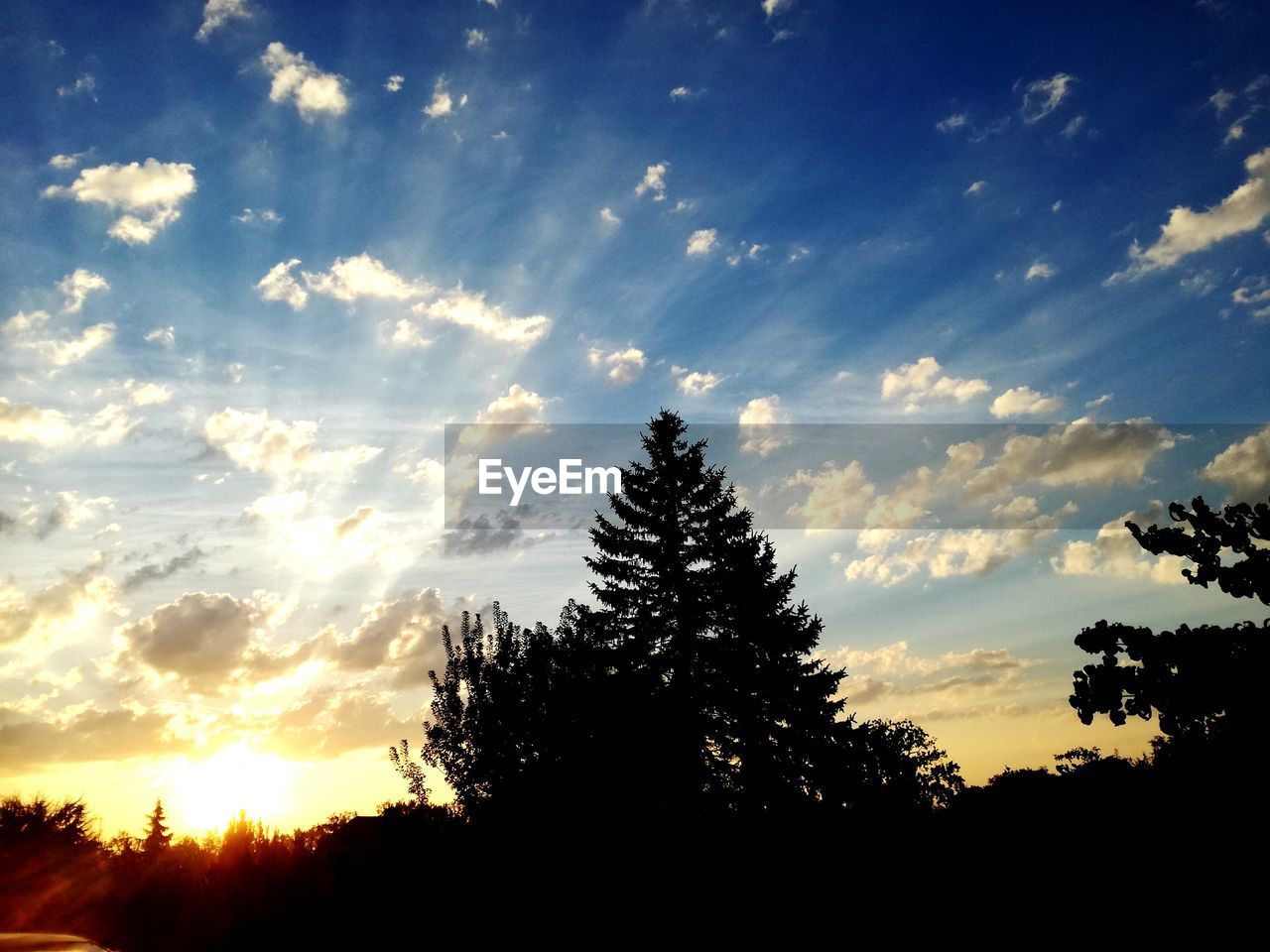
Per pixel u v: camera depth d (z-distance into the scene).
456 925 13.23
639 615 26.69
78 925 26.59
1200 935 3.55
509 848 13.45
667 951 12.14
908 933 9.54
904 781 23.22
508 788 14.03
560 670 15.11
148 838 45.75
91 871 35.03
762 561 27.72
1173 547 2.75
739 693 24.73
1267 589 2.51
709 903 13.00
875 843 12.45
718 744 24.14
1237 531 2.62
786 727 24.72
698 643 25.97
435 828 14.69
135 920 22.31
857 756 23.75
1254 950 3.31
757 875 13.85
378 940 13.77
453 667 16.33
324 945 14.22
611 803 13.49
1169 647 2.50
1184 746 3.10
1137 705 2.57
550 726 14.26
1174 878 3.79
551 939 12.67
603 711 14.33
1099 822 4.86
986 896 7.57
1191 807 3.39
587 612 26.28
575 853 13.15
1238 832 3.19
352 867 14.98
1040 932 5.96
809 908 12.07
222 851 16.70
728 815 17.98
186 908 19.11
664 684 16.00
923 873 9.93
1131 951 4.20
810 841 15.08
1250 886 3.31
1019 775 7.82
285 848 16.50
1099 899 4.79
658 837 13.98
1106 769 4.99
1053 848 5.98
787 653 26.69
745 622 26.20
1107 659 2.64
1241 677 2.37
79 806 39.00
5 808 36.78
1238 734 2.67
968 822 8.73
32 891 33.31
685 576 27.16
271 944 14.86
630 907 12.94
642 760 14.11
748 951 11.55
